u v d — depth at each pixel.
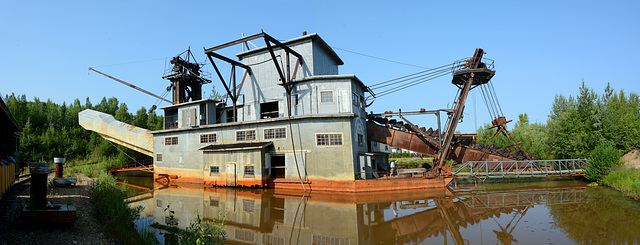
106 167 37.12
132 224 12.98
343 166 23.25
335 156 23.53
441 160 25.16
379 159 29.69
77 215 11.10
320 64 29.89
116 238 10.20
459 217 14.68
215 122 30.66
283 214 15.91
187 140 30.45
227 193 23.08
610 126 27.95
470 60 25.05
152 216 15.45
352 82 26.42
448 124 25.56
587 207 15.88
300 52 28.59
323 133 24.02
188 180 29.75
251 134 26.73
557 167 29.80
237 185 25.48
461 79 25.31
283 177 27.03
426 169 26.17
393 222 14.07
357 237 11.95
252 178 24.88
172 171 31.22
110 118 39.22
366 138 27.95
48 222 9.16
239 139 27.28
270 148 25.75
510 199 19.11
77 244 8.64
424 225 13.46
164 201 19.84
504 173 25.20
